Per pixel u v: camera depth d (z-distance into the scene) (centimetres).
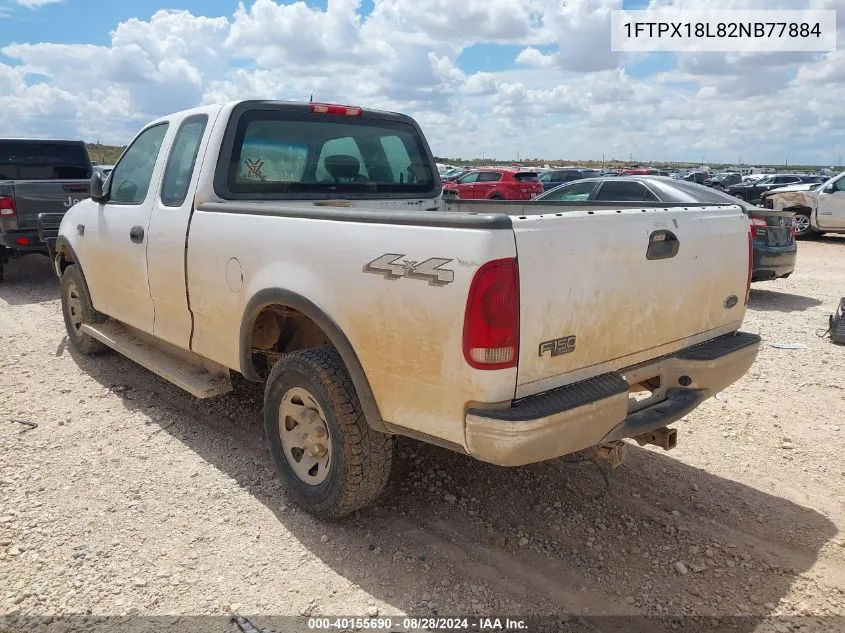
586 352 280
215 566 307
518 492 376
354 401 314
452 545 326
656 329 313
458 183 2320
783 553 322
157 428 454
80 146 1164
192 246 393
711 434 458
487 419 252
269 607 281
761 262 921
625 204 386
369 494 326
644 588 296
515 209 479
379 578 301
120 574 300
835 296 979
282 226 332
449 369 260
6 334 699
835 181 1612
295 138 430
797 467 411
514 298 248
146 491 371
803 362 621
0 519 340
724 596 291
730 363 341
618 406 280
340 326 301
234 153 402
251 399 505
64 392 521
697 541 331
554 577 303
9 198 872
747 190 2527
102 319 568
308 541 328
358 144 465
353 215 297
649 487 384
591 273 275
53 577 297
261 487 377
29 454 414
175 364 451
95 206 524
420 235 267
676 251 314
